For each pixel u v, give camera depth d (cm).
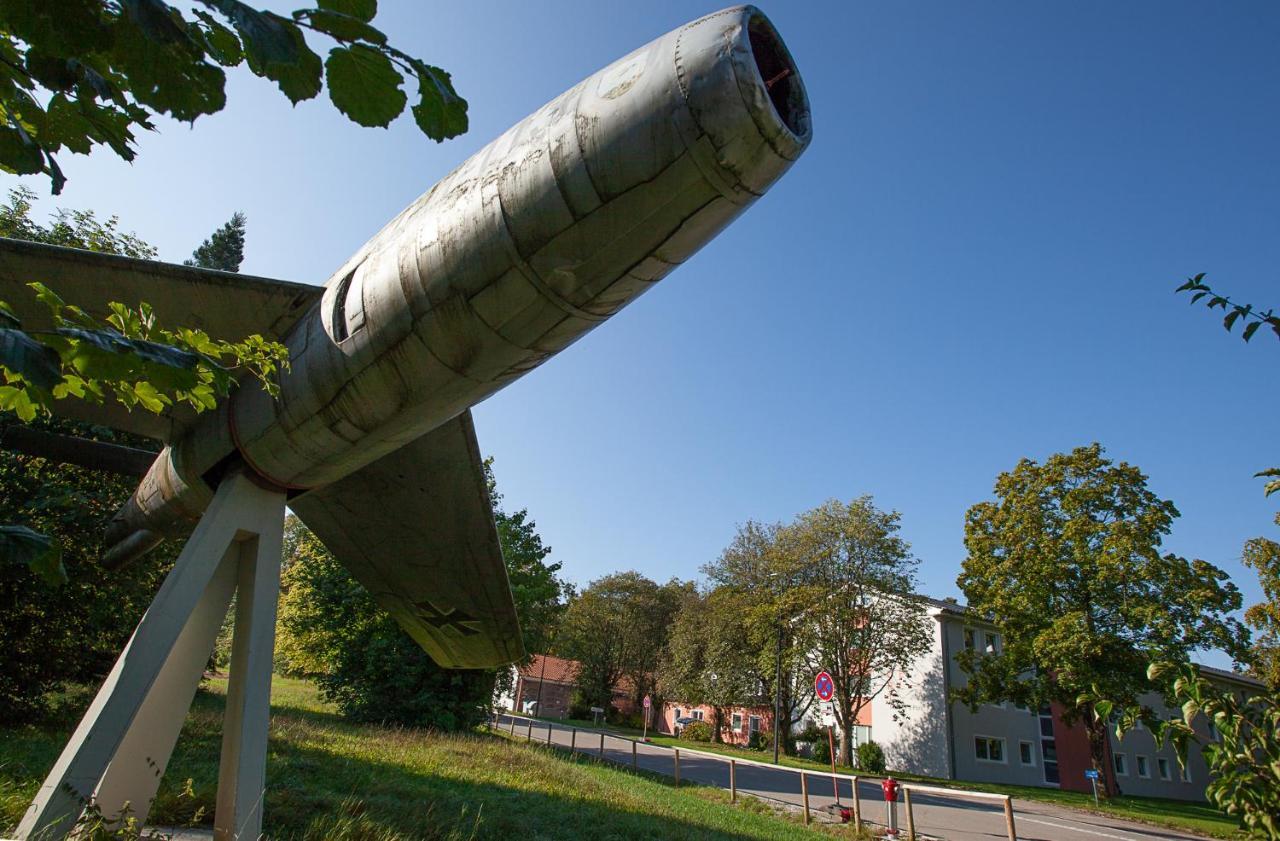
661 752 2538
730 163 329
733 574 3566
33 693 1086
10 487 1005
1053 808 1906
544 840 682
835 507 3098
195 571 455
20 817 486
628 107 336
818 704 3475
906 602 2875
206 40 163
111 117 200
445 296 386
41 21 144
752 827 999
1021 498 2523
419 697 1806
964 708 2986
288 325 489
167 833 516
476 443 591
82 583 1066
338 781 802
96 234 1476
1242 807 217
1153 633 2186
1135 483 2380
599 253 359
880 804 1549
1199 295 271
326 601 1881
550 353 419
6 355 140
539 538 2553
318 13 152
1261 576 1046
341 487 632
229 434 489
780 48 352
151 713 469
